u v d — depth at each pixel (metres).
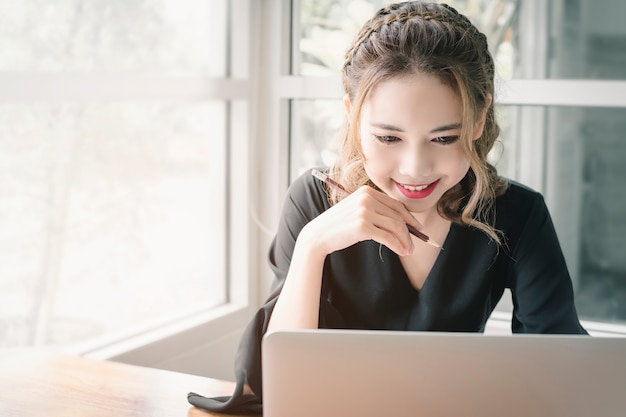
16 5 2.08
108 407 1.30
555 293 1.49
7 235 2.16
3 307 2.19
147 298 2.54
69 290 2.34
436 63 1.21
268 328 1.38
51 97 1.83
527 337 0.97
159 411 1.29
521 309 1.53
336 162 1.53
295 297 1.38
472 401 0.97
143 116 2.46
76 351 2.01
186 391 1.37
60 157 2.26
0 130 2.10
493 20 2.30
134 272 2.50
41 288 2.27
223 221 2.60
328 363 0.98
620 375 0.96
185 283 2.61
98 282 2.41
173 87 2.21
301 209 1.57
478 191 1.37
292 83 2.52
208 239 2.61
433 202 1.32
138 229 2.49
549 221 1.53
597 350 0.96
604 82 2.18
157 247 2.54
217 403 1.29
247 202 2.57
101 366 1.48
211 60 2.56
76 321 2.37
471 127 1.24
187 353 2.29
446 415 0.98
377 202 1.33
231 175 2.58
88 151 2.33
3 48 2.06
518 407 0.97
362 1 2.42
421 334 0.98
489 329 2.33
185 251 2.59
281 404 1.00
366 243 1.48
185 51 2.53
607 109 2.25
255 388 1.31
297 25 2.54
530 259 1.50
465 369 0.97
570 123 2.29
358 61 1.32
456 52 1.25
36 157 2.20
